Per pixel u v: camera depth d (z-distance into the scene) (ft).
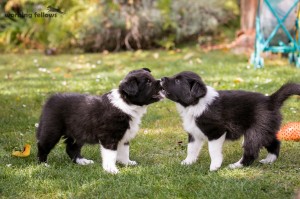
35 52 60.95
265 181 18.62
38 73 45.06
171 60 50.03
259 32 43.78
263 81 37.29
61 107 21.22
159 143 25.02
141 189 18.02
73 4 57.77
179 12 60.49
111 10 58.18
